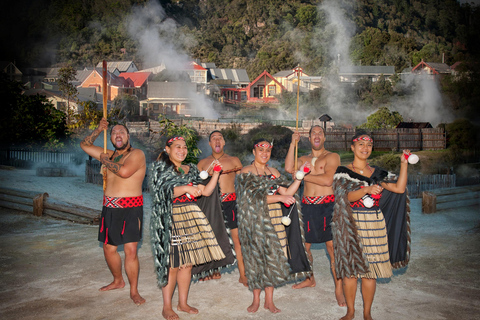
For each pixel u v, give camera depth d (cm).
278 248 416
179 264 405
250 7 17238
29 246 680
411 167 2358
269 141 443
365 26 16012
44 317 414
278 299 463
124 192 448
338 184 398
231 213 531
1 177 1542
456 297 464
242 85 9756
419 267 574
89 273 550
